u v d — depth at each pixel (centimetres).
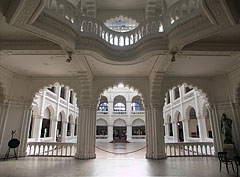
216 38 558
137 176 503
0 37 549
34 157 826
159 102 854
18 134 829
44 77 909
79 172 546
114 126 2622
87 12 884
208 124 1436
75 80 903
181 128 1841
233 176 501
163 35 591
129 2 916
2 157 764
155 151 807
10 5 399
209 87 895
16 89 845
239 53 588
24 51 573
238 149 766
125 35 717
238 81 775
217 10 391
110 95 2558
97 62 723
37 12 398
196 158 813
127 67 782
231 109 823
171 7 569
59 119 1705
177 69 800
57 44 573
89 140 827
